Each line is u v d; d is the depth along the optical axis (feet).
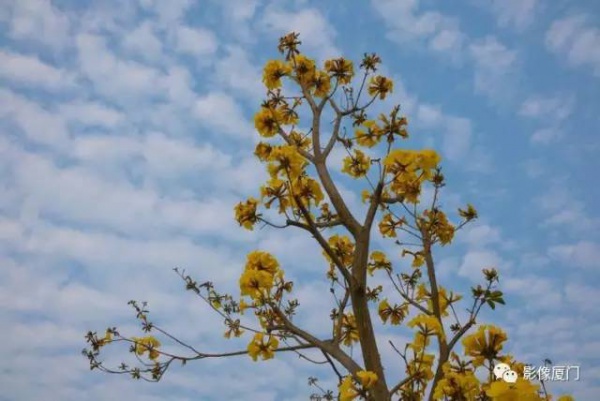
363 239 15.57
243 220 15.20
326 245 15.20
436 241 18.80
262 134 18.84
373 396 13.24
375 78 20.54
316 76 20.11
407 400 13.17
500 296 15.31
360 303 14.80
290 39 20.03
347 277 15.02
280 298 15.89
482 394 11.15
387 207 19.07
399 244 18.66
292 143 18.38
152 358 18.24
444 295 18.19
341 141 19.76
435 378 13.39
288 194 15.14
